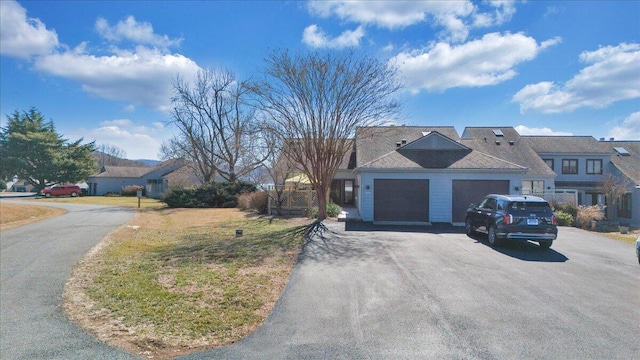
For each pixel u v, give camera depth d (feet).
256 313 19.20
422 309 19.71
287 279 25.53
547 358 14.40
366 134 66.49
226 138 115.24
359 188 65.67
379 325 17.60
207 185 101.96
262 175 111.75
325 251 35.37
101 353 14.89
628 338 16.20
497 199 40.78
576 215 63.52
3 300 21.25
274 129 60.13
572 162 101.45
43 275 26.50
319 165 59.47
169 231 51.52
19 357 14.49
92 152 195.21
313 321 18.13
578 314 19.10
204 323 17.87
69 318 18.53
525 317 18.62
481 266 29.81
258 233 47.65
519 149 93.50
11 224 57.88
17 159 165.48
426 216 59.11
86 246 37.60
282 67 56.18
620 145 111.86
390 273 27.20
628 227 70.79
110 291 22.63
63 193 157.79
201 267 28.99
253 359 14.42
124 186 179.22
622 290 23.48
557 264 30.91
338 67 55.52
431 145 67.77
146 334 16.63
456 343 15.66
